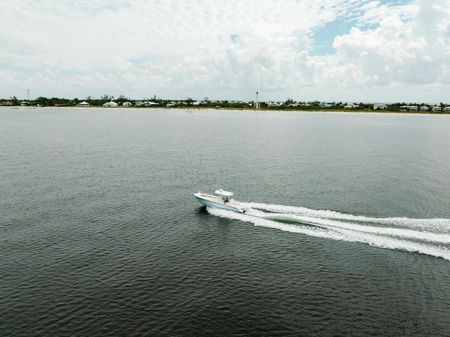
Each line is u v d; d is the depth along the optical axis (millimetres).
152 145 154625
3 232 56531
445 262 48344
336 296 40812
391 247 52625
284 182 89625
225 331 35094
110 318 36688
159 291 41406
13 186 82312
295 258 49500
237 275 45031
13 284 42312
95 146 148125
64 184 84938
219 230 59000
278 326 35844
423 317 37344
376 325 36062
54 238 54812
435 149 148000
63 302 39125
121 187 83500
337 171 103250
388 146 156875
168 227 60125
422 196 77688
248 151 140625
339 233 57531
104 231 57906
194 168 106250
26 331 34688
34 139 167125
